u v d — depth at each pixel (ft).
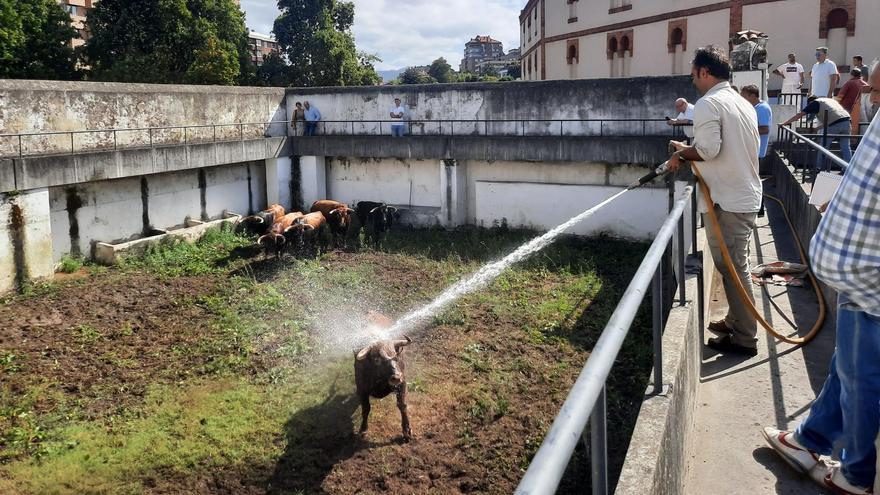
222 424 26.43
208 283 47.03
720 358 15.03
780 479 10.31
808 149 32.53
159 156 54.44
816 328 15.56
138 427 26.45
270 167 68.74
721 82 14.57
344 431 25.53
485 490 21.90
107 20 103.19
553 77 119.55
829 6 71.15
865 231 7.88
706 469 10.71
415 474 22.70
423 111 67.41
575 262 50.80
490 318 38.19
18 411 27.89
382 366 23.40
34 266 45.78
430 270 49.75
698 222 20.68
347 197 71.46
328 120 71.92
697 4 82.79
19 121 47.60
